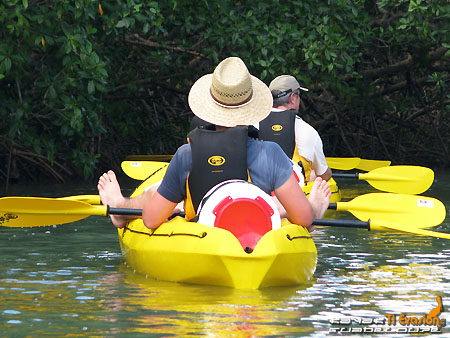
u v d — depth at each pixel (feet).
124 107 101.30
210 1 78.13
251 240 32.53
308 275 33.78
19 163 90.89
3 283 33.14
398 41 95.30
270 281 31.83
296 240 32.68
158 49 93.66
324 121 124.67
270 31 76.79
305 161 50.11
